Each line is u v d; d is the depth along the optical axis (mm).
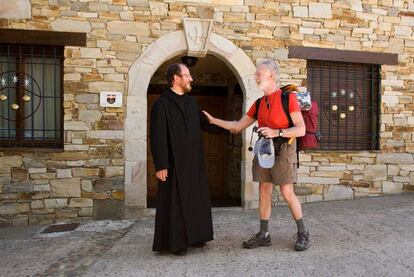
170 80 3129
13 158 4363
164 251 3143
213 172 7066
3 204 4336
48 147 4555
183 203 2996
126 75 4570
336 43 5129
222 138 7078
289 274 2604
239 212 4691
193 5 4707
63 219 4453
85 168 4488
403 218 4113
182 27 4684
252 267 2742
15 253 3264
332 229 3723
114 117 4531
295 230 3715
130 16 4570
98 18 4504
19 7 4359
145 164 4586
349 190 5199
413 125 5418
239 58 4812
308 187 5062
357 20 5195
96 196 4508
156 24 4629
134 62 4570
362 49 5223
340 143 5309
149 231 3922
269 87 3035
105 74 4520
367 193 5270
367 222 3967
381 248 3131
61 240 3656
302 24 5020
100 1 4504
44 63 4539
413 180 5422
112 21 4531
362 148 5387
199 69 6602
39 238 3746
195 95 6883
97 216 4512
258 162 3033
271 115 2971
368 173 5262
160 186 3051
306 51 5020
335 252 3037
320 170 5105
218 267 2754
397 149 5367
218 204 5996
